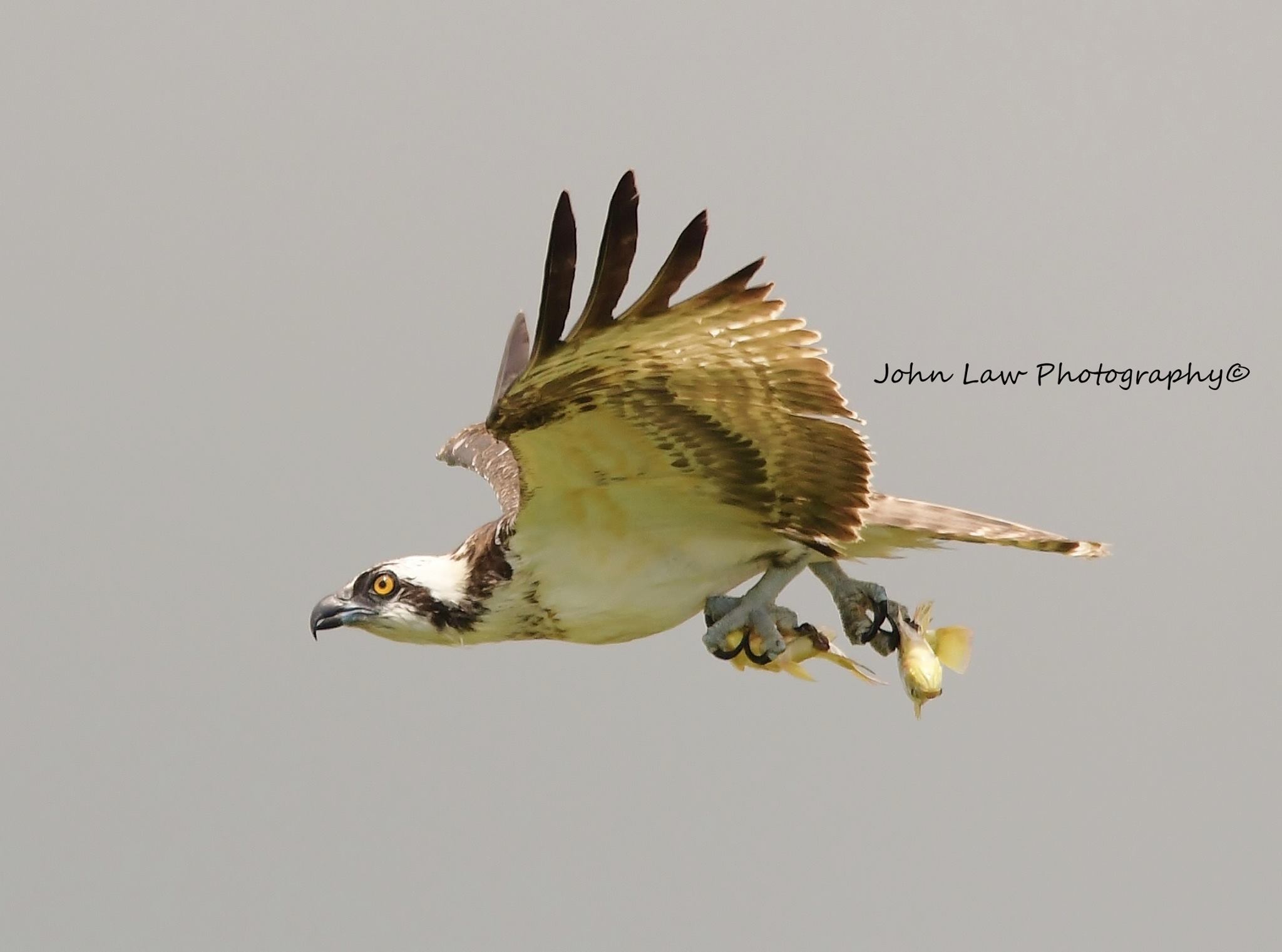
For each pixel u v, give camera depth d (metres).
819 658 13.75
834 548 12.83
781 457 11.98
